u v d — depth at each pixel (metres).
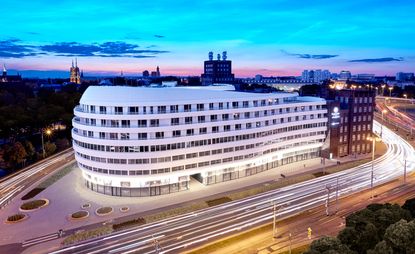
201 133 112.75
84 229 85.50
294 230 83.81
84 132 107.50
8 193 111.69
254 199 104.81
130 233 83.44
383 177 124.56
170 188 110.06
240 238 80.19
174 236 81.75
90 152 106.00
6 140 183.25
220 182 120.44
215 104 117.00
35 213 95.00
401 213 58.22
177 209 96.62
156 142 104.44
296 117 140.38
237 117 121.25
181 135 108.94
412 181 119.38
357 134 157.75
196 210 96.75
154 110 106.06
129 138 103.38
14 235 82.62
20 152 138.00
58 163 145.50
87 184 114.69
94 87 111.00
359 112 156.75
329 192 103.00
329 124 148.88
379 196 105.88
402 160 147.00
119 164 103.69
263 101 130.00
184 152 109.50
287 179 122.69
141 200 104.12
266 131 128.88
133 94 105.19
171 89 109.44
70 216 91.62
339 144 153.25
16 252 74.94
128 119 103.31
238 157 121.31
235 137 119.62
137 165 103.81
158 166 105.81
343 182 119.88
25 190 113.69
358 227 56.97
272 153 133.38
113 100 104.56
